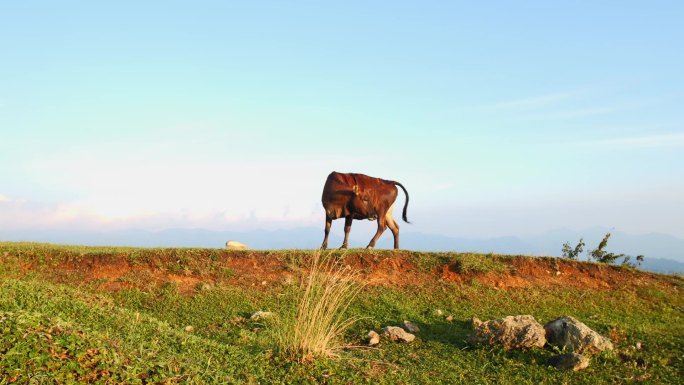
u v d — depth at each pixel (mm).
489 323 11109
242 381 7418
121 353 6945
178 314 12570
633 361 10148
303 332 8922
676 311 14891
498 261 16266
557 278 15938
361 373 8578
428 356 10430
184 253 15195
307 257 15547
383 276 15148
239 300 13383
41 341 6383
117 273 14336
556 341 10672
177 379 6746
